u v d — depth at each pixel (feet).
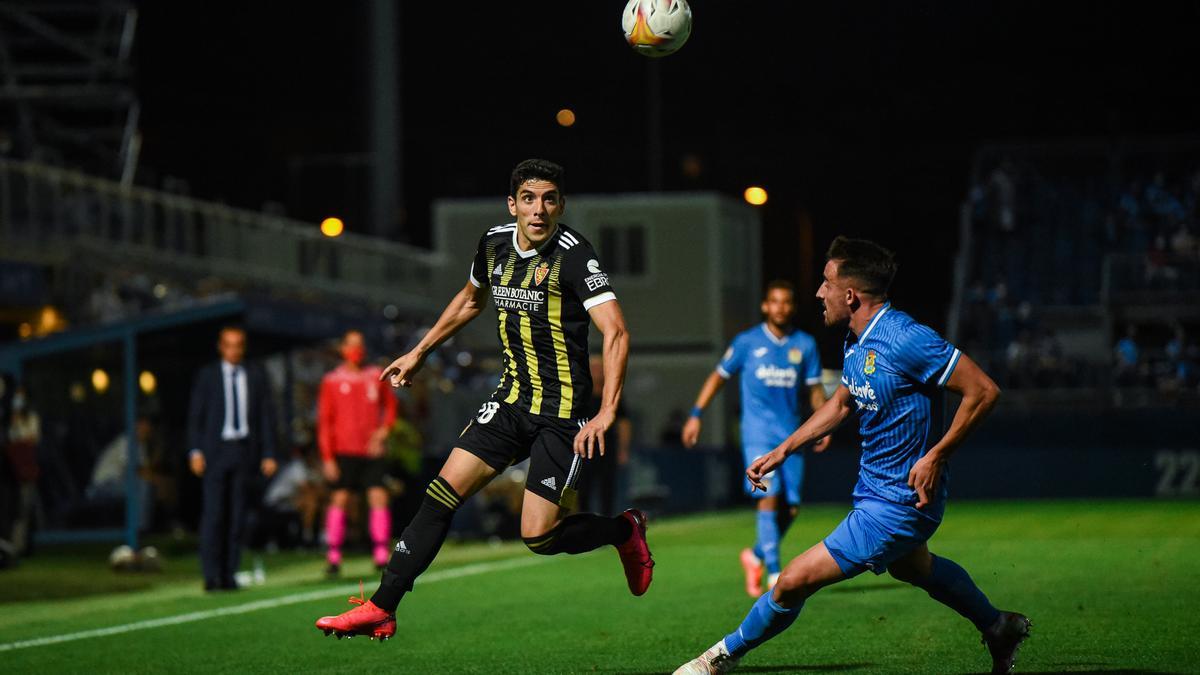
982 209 266.77
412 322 215.31
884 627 61.11
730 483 191.93
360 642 62.13
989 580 80.07
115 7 198.90
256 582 95.20
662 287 236.63
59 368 120.06
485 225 236.43
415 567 47.50
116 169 197.06
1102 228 262.88
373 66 221.46
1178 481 187.52
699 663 45.78
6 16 194.29
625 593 79.46
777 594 44.91
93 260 163.63
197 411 89.97
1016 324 233.55
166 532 143.33
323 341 138.10
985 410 42.32
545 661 55.42
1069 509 160.15
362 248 213.46
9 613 81.30
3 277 146.92
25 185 155.02
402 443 127.95
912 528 43.88
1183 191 265.54
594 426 45.37
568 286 47.03
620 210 237.86
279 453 147.74
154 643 64.18
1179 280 227.81
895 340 43.24
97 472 119.65
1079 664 50.78
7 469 112.06
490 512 134.00
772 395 76.59
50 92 193.67
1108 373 209.97
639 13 56.18
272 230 195.52
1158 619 61.72
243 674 54.65
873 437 44.50
